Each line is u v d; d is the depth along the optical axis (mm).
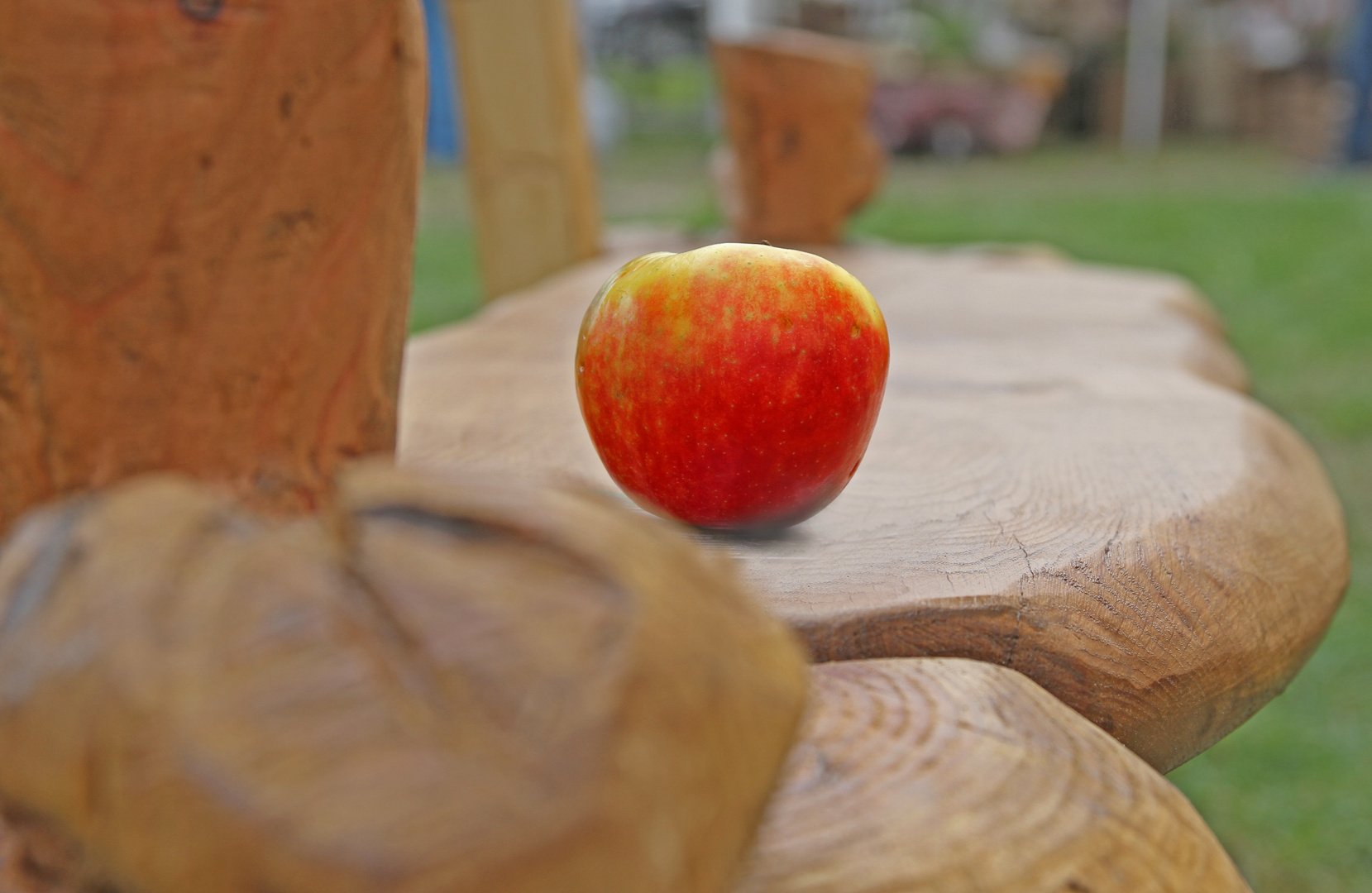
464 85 1686
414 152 443
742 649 250
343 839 191
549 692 210
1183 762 484
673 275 496
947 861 290
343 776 199
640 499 539
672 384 489
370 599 230
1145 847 315
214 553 236
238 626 220
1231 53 8492
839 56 1796
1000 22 8477
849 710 351
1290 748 1304
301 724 206
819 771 320
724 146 2244
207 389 404
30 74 353
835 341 490
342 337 433
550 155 1684
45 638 227
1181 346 1043
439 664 217
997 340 1074
